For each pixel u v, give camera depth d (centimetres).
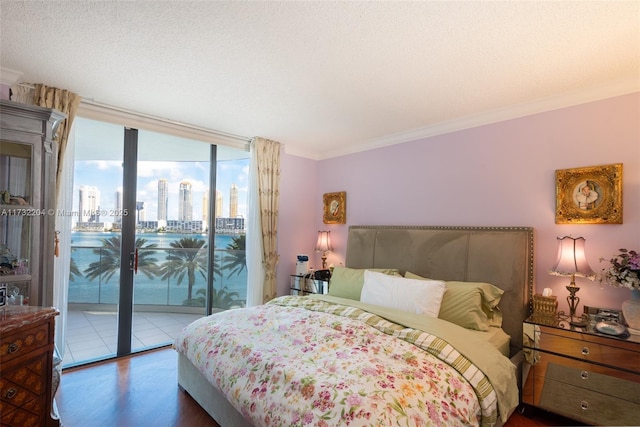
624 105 223
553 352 210
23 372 158
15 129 185
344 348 182
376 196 378
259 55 198
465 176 303
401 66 208
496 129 285
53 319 175
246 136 376
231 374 175
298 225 426
